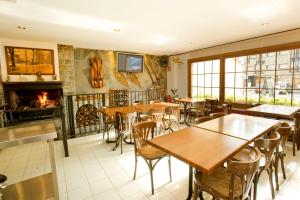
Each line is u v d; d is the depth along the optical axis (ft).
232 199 4.38
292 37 12.75
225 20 10.36
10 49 14.30
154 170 8.72
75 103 17.66
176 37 14.19
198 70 20.54
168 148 5.35
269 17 9.99
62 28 11.41
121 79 20.98
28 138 4.08
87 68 18.74
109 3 7.98
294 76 13.29
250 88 15.98
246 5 8.40
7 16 9.19
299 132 10.51
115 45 17.16
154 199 6.66
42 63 15.61
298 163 9.11
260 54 14.98
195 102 16.33
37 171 8.89
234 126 7.66
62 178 8.19
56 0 7.55
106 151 11.21
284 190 6.97
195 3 8.13
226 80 17.66
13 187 4.74
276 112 10.50
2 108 13.46
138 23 10.71
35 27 11.09
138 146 7.87
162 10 8.86
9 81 14.29
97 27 11.35
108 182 7.81
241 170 4.19
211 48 18.43
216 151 5.07
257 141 5.85
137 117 12.17
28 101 16.72
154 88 23.54
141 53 21.86
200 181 5.23
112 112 11.87
